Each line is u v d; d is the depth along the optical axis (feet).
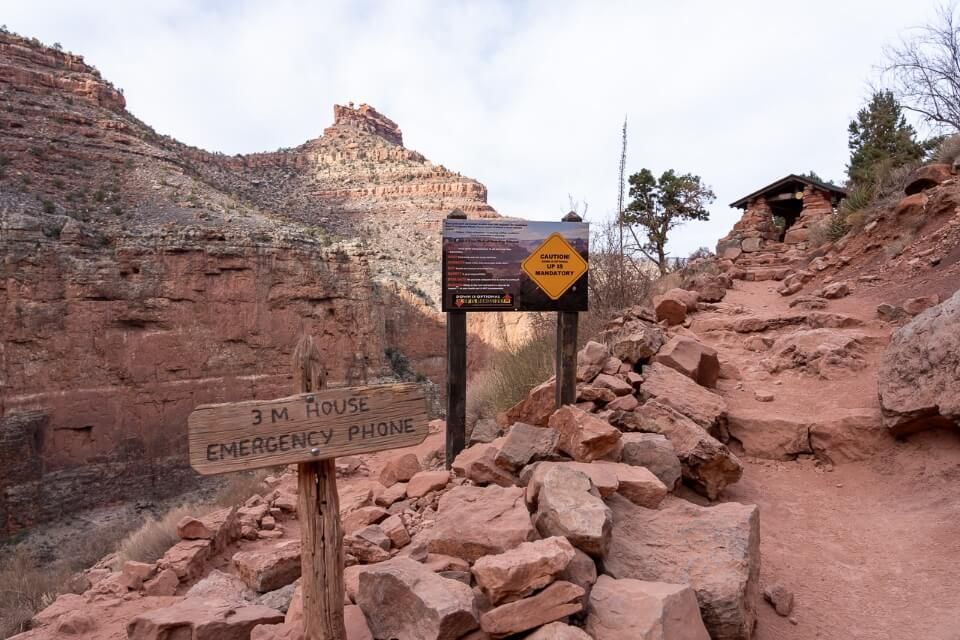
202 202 206.39
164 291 157.28
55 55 268.00
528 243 21.93
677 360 24.54
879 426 20.03
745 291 49.44
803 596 13.73
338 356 183.93
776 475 20.16
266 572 16.69
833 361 25.57
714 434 21.70
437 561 13.12
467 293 21.85
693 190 92.63
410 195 431.43
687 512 14.17
